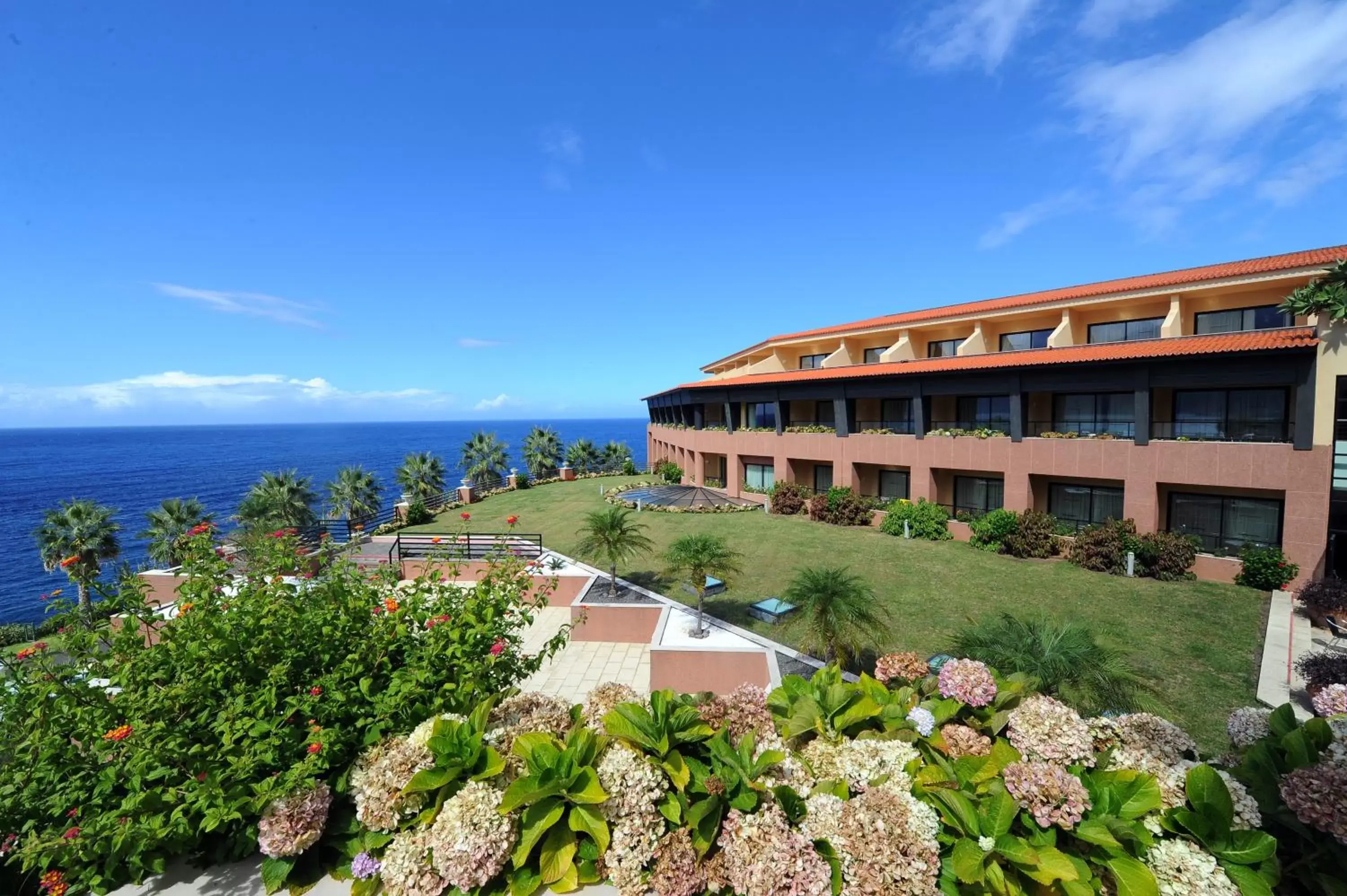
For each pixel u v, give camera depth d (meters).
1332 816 2.89
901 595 18.86
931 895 3.02
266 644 4.80
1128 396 23.03
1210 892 2.84
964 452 25.67
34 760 3.98
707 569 16.23
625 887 3.19
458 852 3.21
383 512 42.25
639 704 4.13
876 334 34.22
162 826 3.67
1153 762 3.63
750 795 3.40
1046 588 19.17
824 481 33.47
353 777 3.98
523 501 42.22
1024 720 3.82
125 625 4.75
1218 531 20.55
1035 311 27.06
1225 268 24.55
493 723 4.53
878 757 3.79
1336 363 17.30
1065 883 2.85
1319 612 15.83
